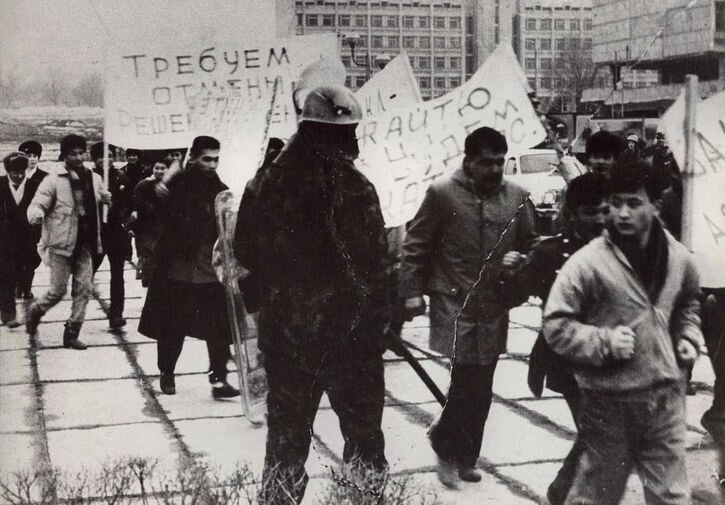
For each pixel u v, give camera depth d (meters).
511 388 4.88
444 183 4.00
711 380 5.07
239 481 3.70
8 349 5.88
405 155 4.73
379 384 3.79
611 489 3.86
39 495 3.89
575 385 3.96
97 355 5.80
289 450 3.67
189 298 5.03
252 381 4.62
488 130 3.96
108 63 4.88
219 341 5.03
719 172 4.68
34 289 7.41
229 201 4.60
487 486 4.04
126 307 7.43
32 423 4.62
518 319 5.30
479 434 4.08
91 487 3.91
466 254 4.01
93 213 6.01
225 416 4.77
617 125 4.90
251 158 4.88
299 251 3.71
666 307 3.79
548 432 4.50
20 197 6.35
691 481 4.19
